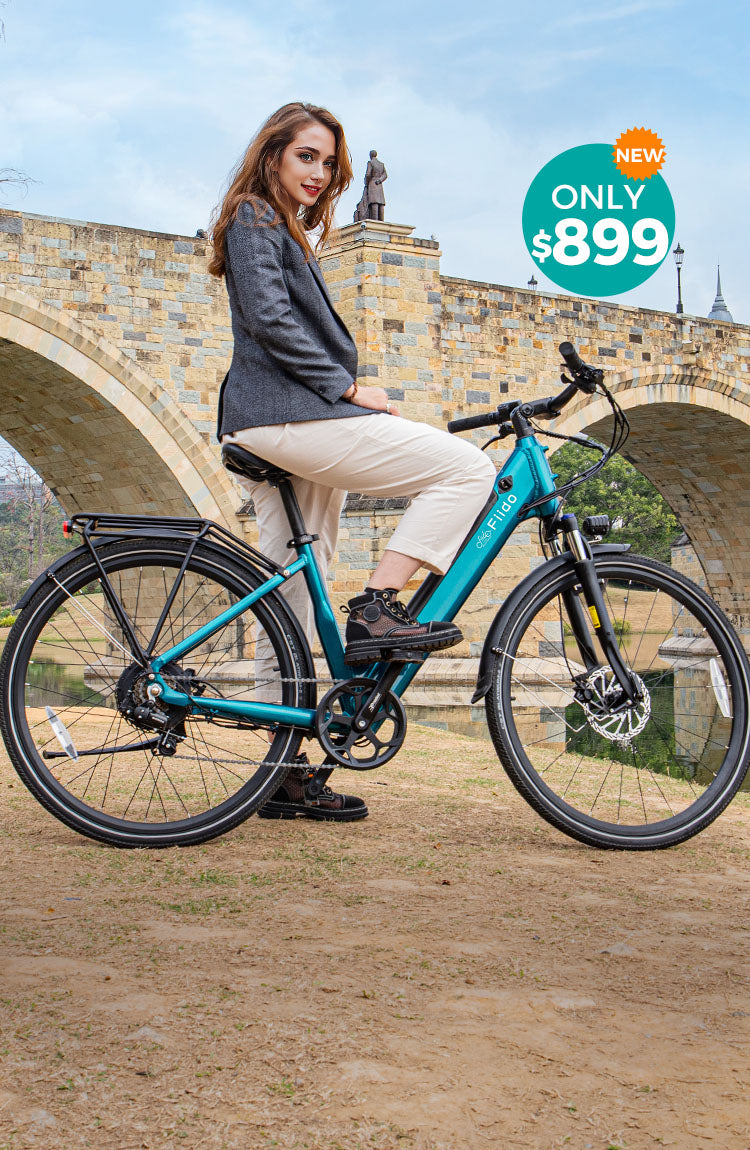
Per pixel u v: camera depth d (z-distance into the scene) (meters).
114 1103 1.72
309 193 3.61
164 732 3.56
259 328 3.42
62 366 22.34
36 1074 1.80
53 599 3.50
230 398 3.57
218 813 3.57
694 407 32.06
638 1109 1.75
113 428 23.84
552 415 3.95
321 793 4.02
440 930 2.64
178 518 3.61
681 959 2.48
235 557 3.64
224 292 24.08
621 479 63.28
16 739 3.43
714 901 3.00
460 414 26.81
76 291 22.56
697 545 41.09
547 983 2.29
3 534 82.81
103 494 26.92
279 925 2.65
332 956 2.42
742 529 38.94
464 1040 1.99
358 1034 1.99
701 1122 1.71
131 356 23.11
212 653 3.63
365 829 3.84
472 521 3.60
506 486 3.78
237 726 3.60
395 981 2.27
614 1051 1.96
